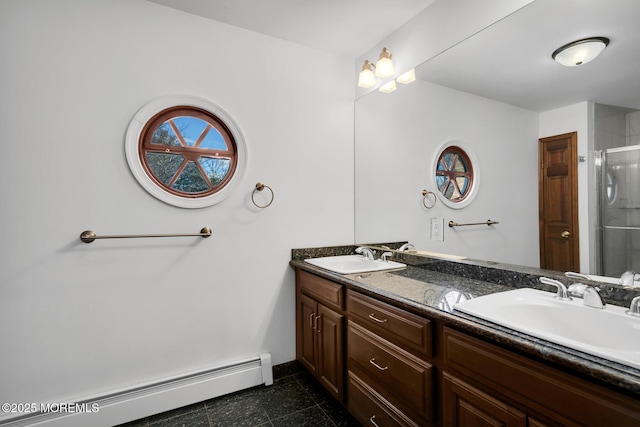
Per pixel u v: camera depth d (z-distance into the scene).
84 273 1.60
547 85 1.25
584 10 1.13
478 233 1.57
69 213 1.57
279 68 2.13
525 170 1.34
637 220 0.97
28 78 1.49
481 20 1.50
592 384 0.69
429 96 1.83
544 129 1.26
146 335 1.75
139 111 1.71
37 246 1.51
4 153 1.45
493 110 1.46
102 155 1.64
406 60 1.96
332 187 2.35
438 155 1.78
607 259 1.06
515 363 0.85
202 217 1.89
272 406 1.80
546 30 1.25
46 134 1.52
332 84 2.34
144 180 1.72
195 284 1.87
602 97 1.07
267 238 2.10
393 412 1.31
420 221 1.95
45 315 1.53
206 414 1.73
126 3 1.70
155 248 1.77
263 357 2.03
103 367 1.65
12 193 1.46
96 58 1.62
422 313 1.14
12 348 1.46
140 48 1.72
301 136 2.22
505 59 1.40
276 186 2.12
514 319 1.08
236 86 1.99
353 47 2.26
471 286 1.43
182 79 1.83
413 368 1.19
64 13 1.56
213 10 1.83
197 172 1.91
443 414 1.09
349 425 1.63
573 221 1.17
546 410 0.78
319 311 1.87
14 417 1.44
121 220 1.68
